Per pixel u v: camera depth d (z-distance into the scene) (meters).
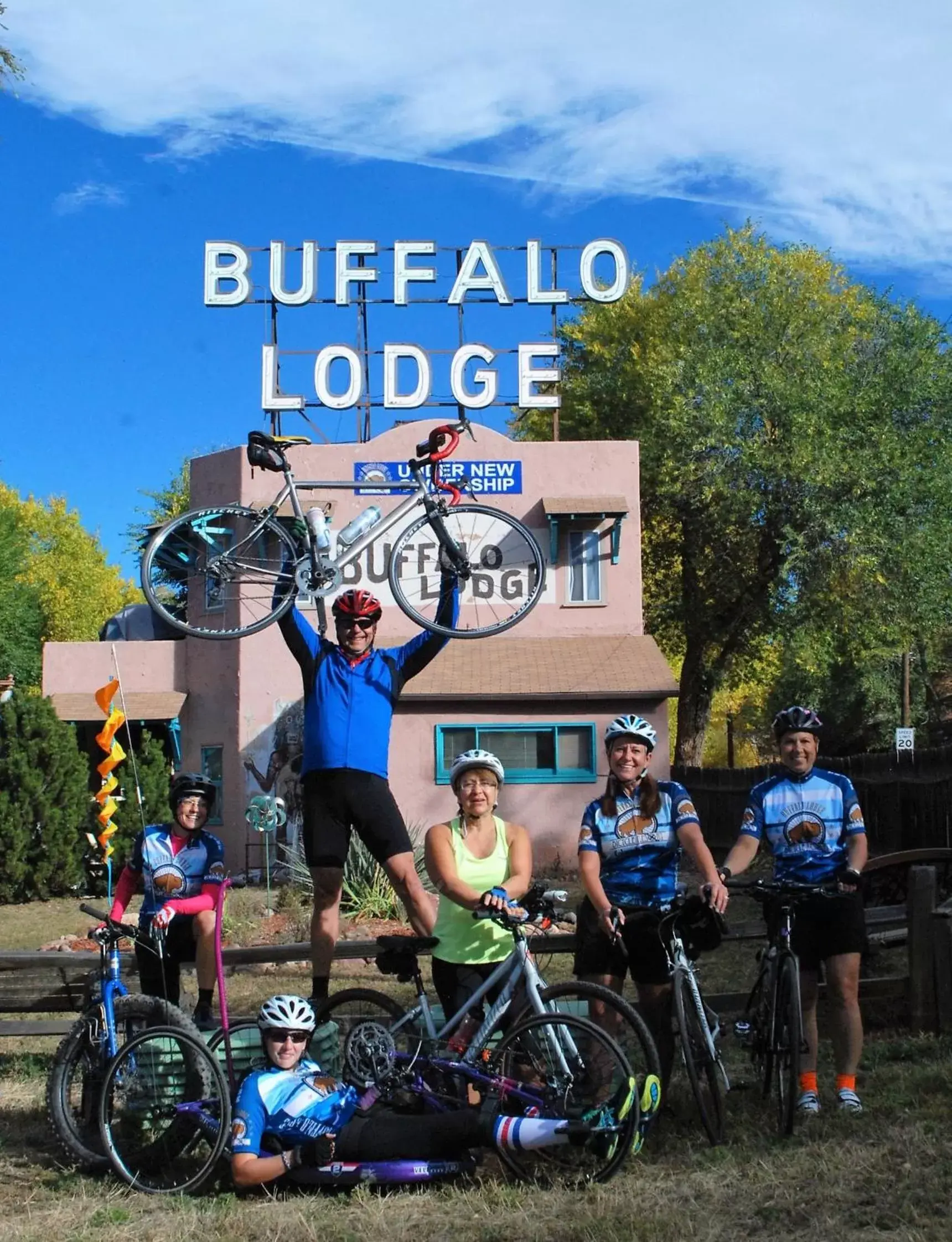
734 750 56.09
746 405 31.66
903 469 30.00
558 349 26.20
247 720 24.72
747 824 7.09
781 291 33.91
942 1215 5.16
